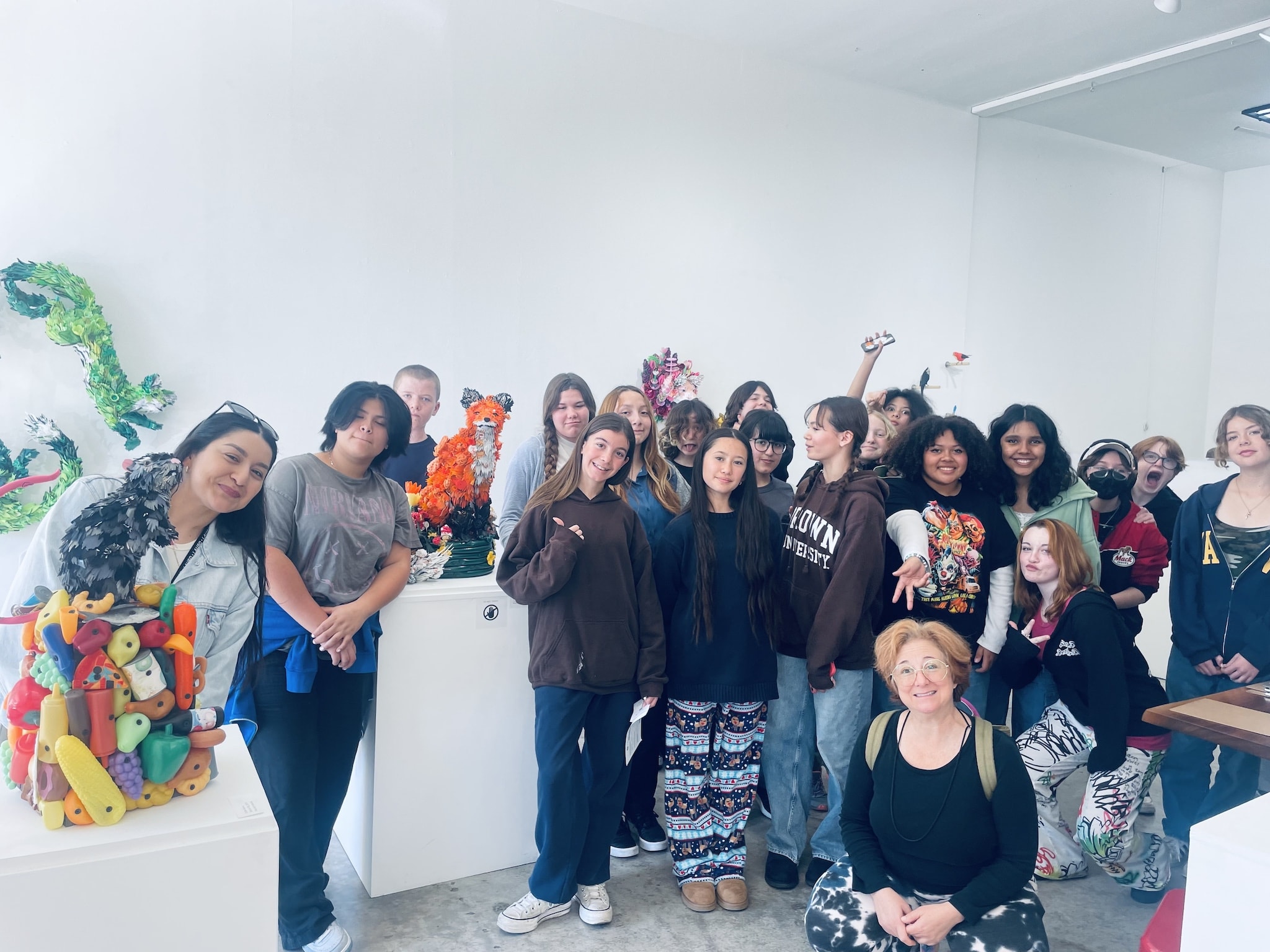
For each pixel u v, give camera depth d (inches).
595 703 97.5
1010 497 121.6
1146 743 101.7
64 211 114.0
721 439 99.2
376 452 94.4
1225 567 113.8
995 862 77.0
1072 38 152.6
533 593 93.5
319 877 90.7
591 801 98.5
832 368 179.5
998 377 189.6
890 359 186.9
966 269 194.7
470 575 108.7
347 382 132.3
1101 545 127.6
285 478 90.3
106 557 56.5
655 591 100.8
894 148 182.5
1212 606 115.4
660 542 103.8
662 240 157.8
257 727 88.4
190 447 70.5
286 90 125.4
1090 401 169.3
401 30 132.7
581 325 151.0
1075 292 172.7
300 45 126.0
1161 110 155.7
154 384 118.5
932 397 192.9
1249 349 145.6
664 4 145.6
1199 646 116.1
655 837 118.0
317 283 129.2
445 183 137.4
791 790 107.5
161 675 56.1
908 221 185.9
